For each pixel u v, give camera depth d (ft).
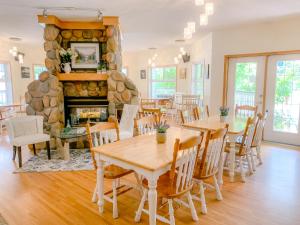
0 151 15.29
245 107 14.71
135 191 9.59
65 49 16.60
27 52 25.76
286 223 7.35
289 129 16.56
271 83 16.96
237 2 12.05
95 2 12.16
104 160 7.30
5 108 21.91
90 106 16.55
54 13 14.20
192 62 26.37
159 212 7.95
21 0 11.79
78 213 8.02
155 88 32.12
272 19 15.37
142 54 32.71
